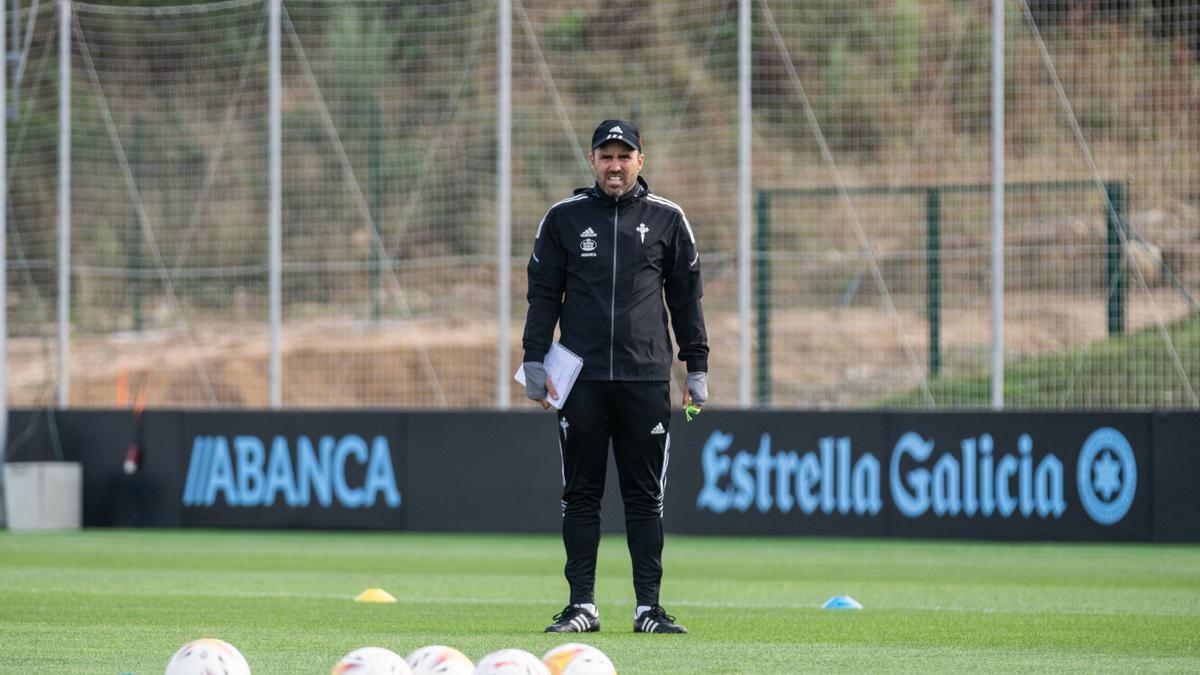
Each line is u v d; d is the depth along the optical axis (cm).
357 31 8825
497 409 5266
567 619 2278
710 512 5078
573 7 8881
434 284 8662
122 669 1888
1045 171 7856
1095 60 7650
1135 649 2178
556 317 2272
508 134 5331
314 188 8688
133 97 8838
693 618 2625
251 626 2433
